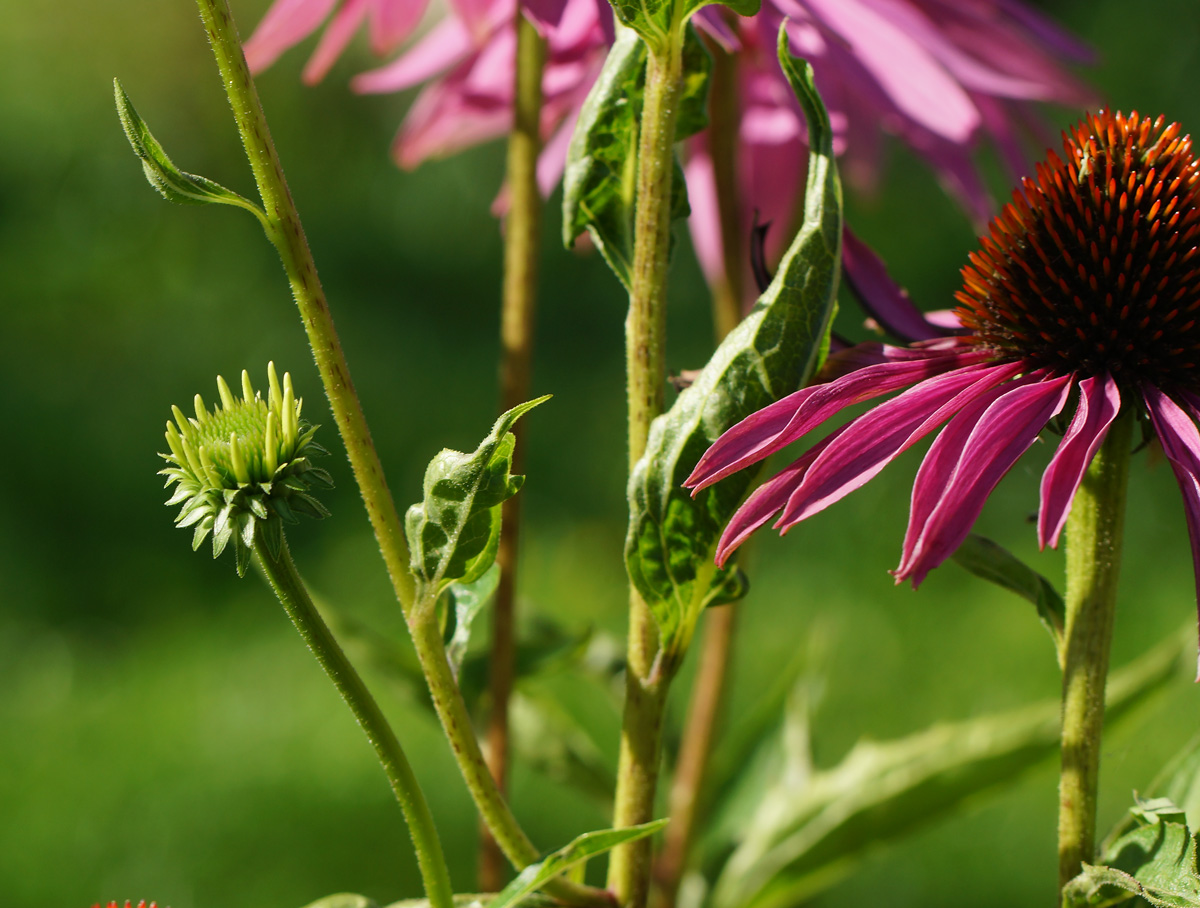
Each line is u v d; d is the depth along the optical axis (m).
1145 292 0.73
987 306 0.75
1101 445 0.72
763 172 0.98
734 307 0.87
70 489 2.92
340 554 2.67
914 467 2.78
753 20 0.84
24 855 1.91
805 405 0.70
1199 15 4.11
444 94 0.93
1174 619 2.29
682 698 1.97
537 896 0.72
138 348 3.58
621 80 0.72
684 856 0.88
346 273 4.10
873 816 0.85
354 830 1.93
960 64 0.83
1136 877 0.70
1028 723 0.84
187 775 2.08
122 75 4.86
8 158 4.55
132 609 2.62
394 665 0.84
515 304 0.81
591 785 0.87
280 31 0.87
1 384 3.30
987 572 0.72
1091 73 4.12
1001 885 1.74
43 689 2.37
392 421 3.14
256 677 2.35
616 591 2.54
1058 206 0.75
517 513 0.81
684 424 0.71
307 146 4.78
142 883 1.83
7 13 4.89
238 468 0.69
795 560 2.62
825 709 2.12
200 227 4.29
